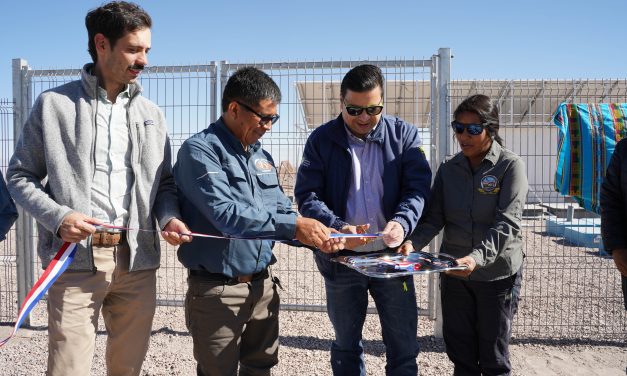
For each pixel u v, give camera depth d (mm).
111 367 2879
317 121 5500
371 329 5273
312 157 3197
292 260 8430
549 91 5332
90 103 2625
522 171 3127
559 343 4941
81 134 2564
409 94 5277
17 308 5789
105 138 2662
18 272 5445
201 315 2725
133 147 2736
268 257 2848
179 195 2889
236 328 2758
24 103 5328
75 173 2557
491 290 3168
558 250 9375
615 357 4641
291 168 5184
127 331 2814
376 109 2949
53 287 2576
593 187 4523
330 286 3186
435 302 5160
